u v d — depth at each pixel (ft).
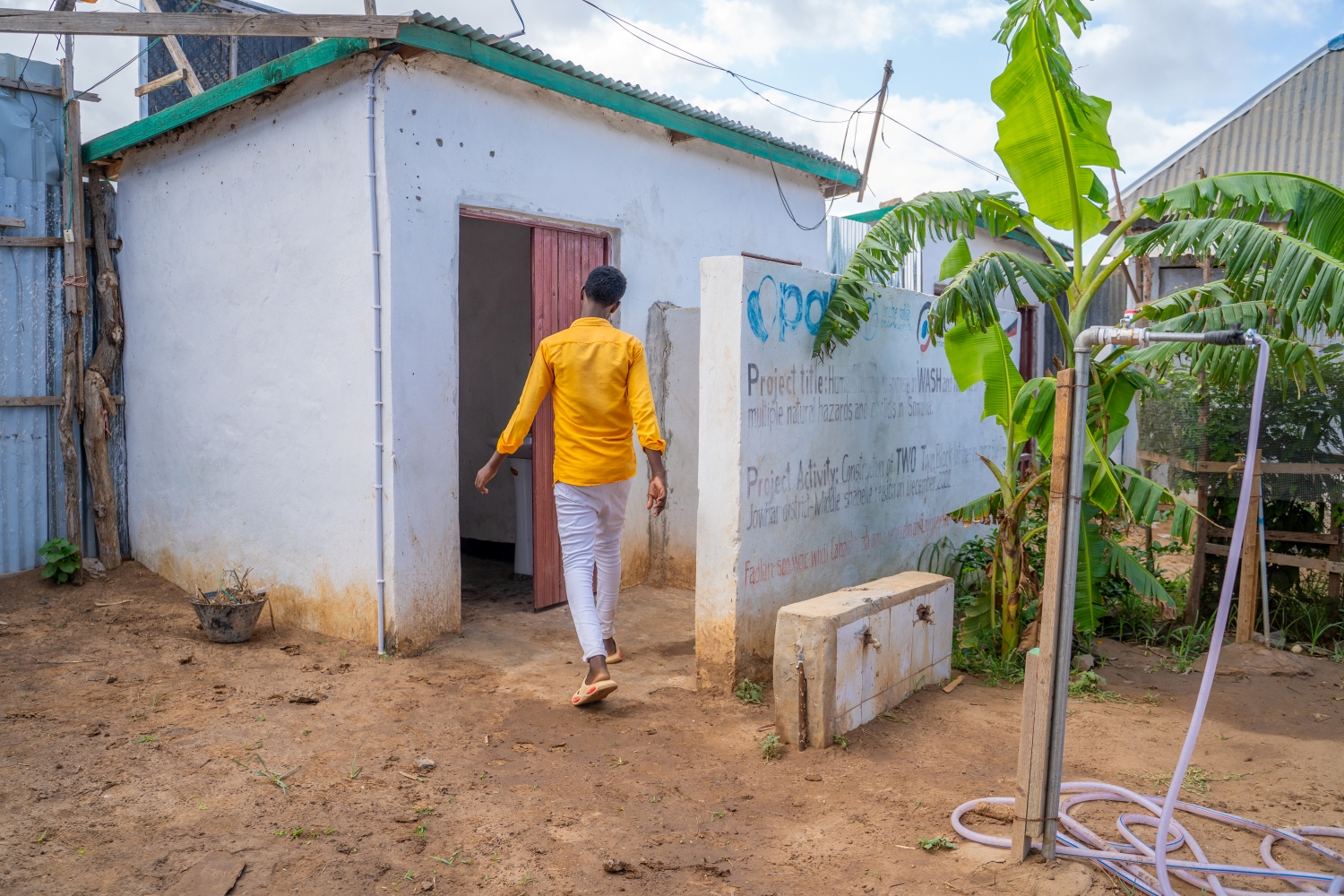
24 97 19.97
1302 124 40.34
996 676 16.12
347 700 13.87
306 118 16.47
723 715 13.70
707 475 14.49
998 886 8.88
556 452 14.48
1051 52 14.46
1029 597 17.04
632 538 21.70
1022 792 9.23
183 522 19.93
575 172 19.65
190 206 19.03
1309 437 18.62
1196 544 19.31
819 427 16.33
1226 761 12.50
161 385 20.24
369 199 15.49
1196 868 8.79
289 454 17.38
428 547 16.55
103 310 20.98
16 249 19.71
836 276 16.55
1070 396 8.68
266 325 17.56
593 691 13.32
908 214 16.69
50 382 20.33
